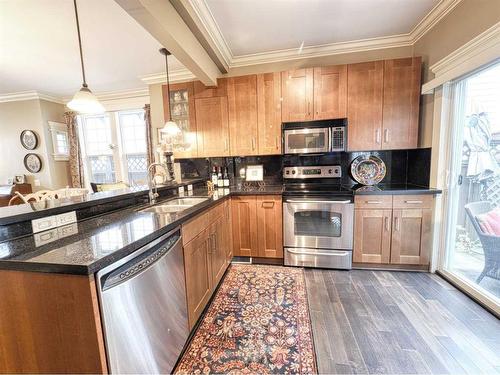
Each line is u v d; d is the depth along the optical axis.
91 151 4.71
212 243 2.03
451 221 2.27
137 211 1.67
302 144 2.67
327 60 2.89
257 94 2.77
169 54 2.70
